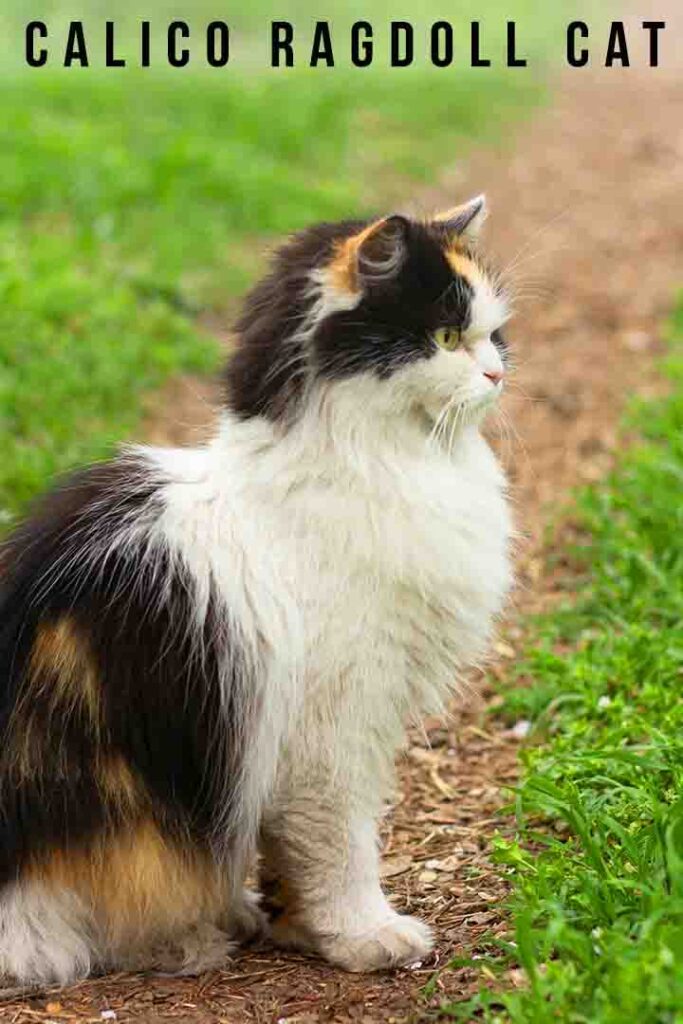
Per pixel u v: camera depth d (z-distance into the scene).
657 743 4.85
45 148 13.83
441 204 16.27
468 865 4.96
